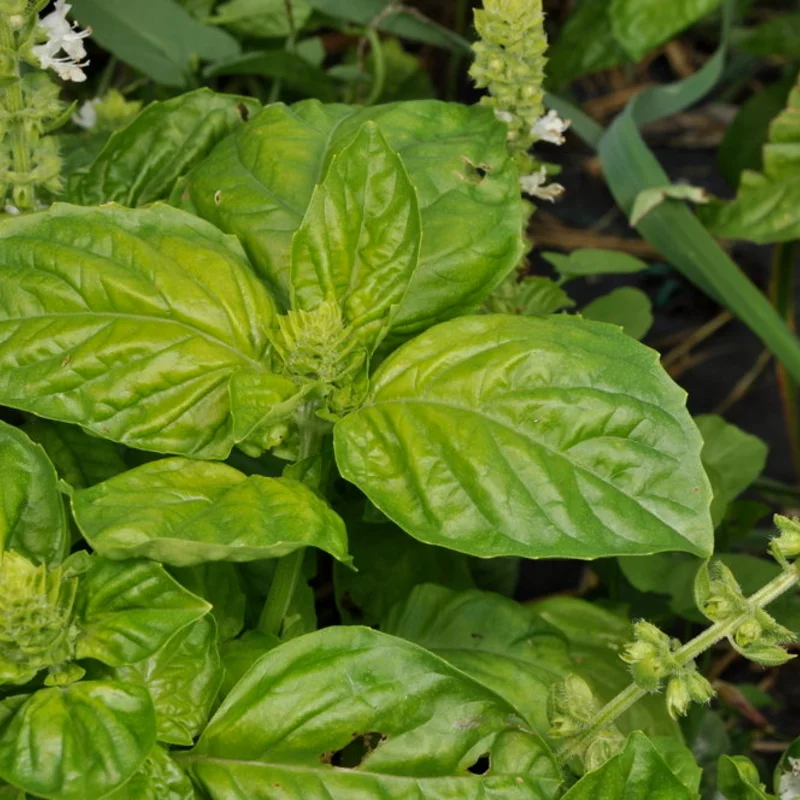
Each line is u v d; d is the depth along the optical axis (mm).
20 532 611
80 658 607
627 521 617
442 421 629
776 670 886
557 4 1228
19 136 676
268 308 645
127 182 721
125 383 630
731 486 817
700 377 1059
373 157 642
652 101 882
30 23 663
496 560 792
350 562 605
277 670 611
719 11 1244
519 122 715
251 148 682
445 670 615
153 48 873
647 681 626
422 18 913
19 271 634
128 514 599
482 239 666
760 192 876
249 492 615
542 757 615
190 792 607
